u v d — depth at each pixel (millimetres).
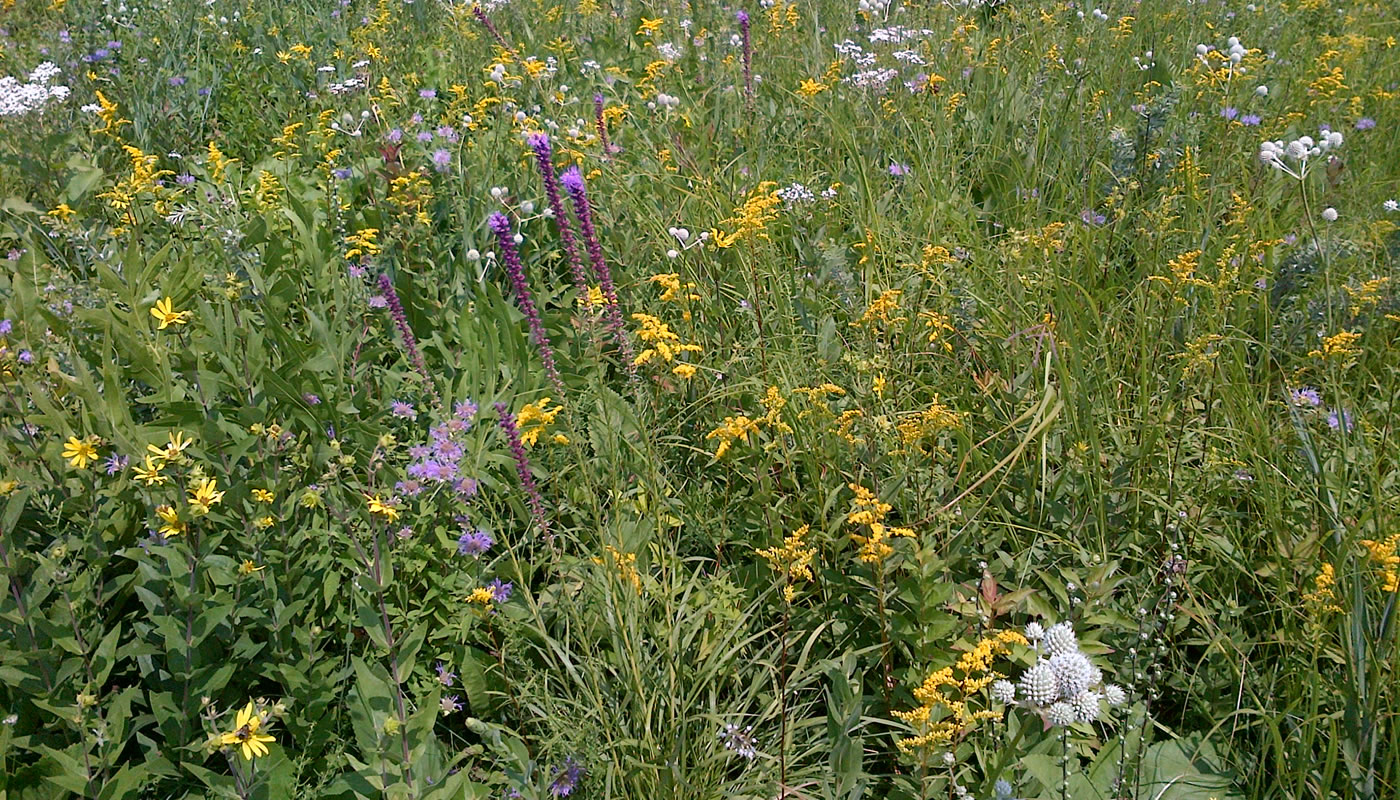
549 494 3131
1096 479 2980
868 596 2789
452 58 6414
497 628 2721
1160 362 3479
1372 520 2760
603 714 2387
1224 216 4309
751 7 7398
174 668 2320
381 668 2287
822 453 2975
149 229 4176
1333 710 2527
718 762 2461
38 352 3006
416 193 4082
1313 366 3469
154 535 2619
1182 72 5770
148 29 6793
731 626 2697
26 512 2672
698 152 4887
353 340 3373
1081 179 4773
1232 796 2477
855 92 5484
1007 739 2449
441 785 2242
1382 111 5918
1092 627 2660
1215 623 2838
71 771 2170
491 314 3451
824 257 3879
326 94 5820
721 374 3453
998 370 3588
